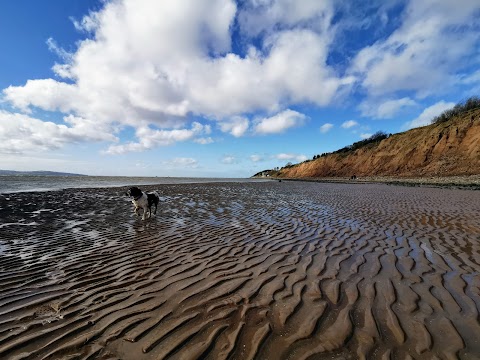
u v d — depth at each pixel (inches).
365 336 115.6
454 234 294.7
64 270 191.3
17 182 1350.9
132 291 159.2
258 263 207.6
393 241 268.7
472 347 108.7
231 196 743.1
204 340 113.2
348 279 176.6
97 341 112.1
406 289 161.3
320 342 111.8
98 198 640.4
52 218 381.7
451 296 152.2
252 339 113.9
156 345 109.8
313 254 229.6
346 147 3417.8
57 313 134.2
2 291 158.1
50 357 102.5
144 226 339.6
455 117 2034.9
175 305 142.4
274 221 375.2
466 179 1286.9
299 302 145.5
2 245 249.1
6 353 104.3
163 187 1083.9
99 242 263.9
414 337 114.8
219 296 152.6
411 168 1953.7
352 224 353.7
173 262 209.3
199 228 329.4
